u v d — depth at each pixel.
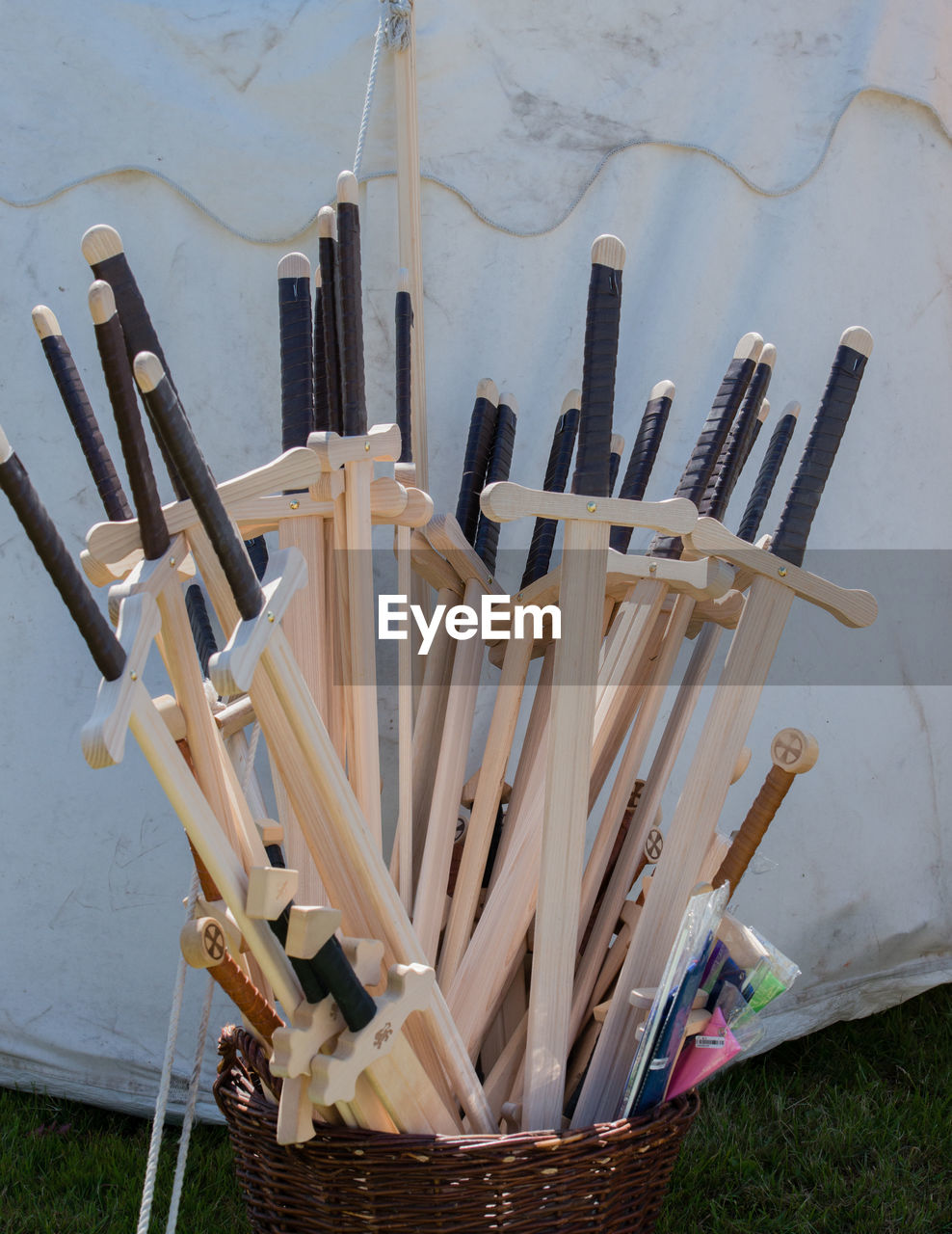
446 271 2.15
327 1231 1.26
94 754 0.95
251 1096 1.32
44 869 2.17
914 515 2.39
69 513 2.13
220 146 2.09
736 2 2.20
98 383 2.12
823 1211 1.98
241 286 2.12
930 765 2.46
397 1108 1.22
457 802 1.70
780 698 2.34
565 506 1.37
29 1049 2.23
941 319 2.38
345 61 2.07
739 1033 1.40
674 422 2.24
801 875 2.38
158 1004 2.21
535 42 2.14
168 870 2.18
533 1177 1.23
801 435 2.31
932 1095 2.29
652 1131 1.31
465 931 1.66
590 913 1.68
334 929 1.10
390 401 2.13
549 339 2.19
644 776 2.32
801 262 2.27
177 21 2.08
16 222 2.10
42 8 2.07
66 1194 2.03
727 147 2.21
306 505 1.44
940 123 2.32
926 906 2.48
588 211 2.19
